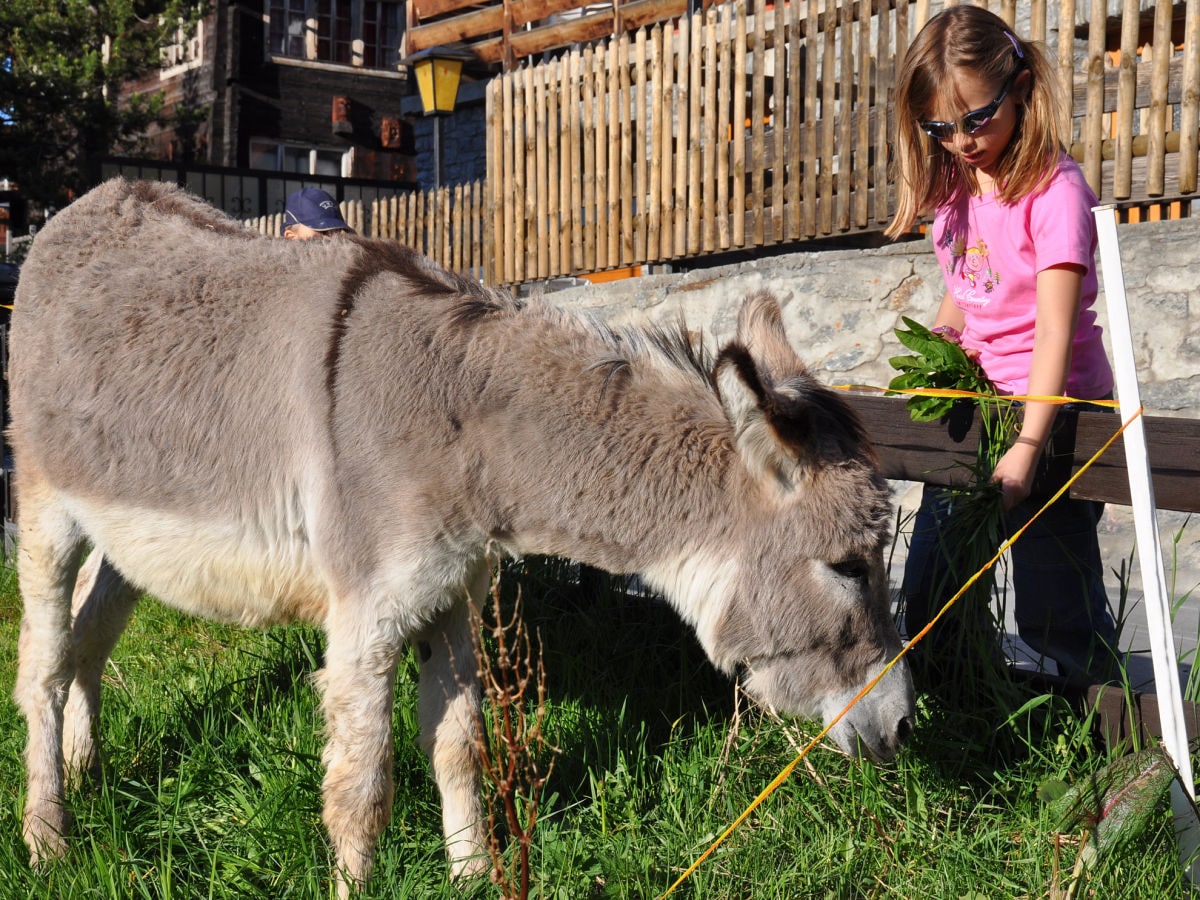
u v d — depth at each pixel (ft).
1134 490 8.58
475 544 9.52
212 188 48.91
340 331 9.53
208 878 9.51
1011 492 9.69
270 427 9.71
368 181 51.55
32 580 11.13
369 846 9.36
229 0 64.54
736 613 9.51
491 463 9.31
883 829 9.62
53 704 11.01
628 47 25.40
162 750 11.82
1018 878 8.95
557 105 27.43
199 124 66.54
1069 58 18.31
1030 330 10.40
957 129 9.75
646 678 12.78
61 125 61.26
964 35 9.52
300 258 10.26
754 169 23.17
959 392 10.21
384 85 70.33
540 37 40.29
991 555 10.12
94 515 10.68
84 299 10.98
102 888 9.04
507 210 28.91
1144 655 13.55
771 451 8.95
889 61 20.57
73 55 61.16
